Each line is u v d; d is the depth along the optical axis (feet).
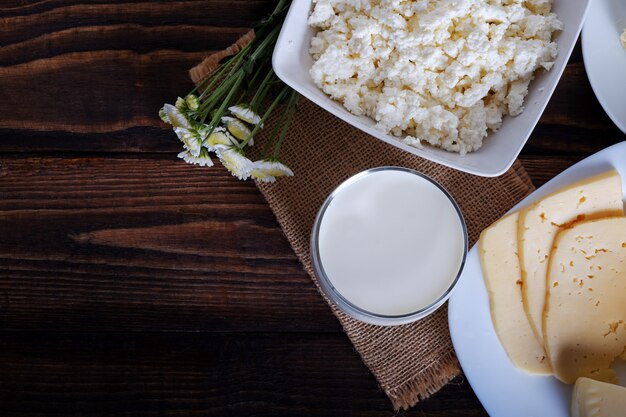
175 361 1.67
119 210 1.73
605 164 1.59
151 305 1.69
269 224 1.71
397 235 1.57
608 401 1.48
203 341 1.68
